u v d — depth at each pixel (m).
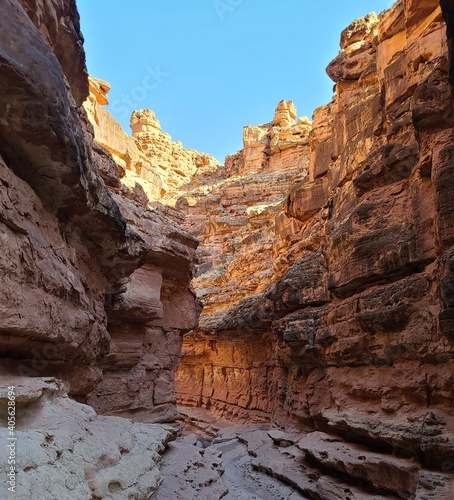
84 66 9.04
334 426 11.70
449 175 9.09
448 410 8.64
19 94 4.50
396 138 12.36
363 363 11.44
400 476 8.34
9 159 5.05
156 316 14.38
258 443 15.76
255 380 23.61
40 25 6.87
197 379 30.69
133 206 14.57
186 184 68.56
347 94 18.19
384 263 11.00
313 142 21.47
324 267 15.06
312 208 19.70
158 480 6.18
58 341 5.91
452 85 7.81
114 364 13.47
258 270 30.84
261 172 56.59
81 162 5.85
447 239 8.84
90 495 4.28
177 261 15.59
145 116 74.12
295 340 14.74
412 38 13.43
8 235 4.61
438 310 9.07
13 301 4.59
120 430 6.54
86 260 7.77
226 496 9.37
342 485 9.71
